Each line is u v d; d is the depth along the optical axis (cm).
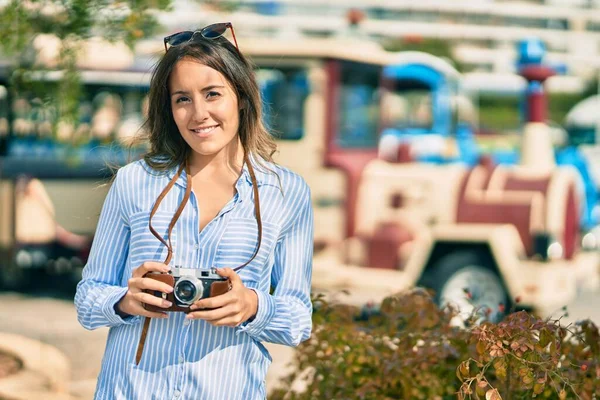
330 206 898
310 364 445
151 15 590
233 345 274
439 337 419
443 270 905
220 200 283
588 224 1295
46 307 995
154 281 258
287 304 283
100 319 274
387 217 899
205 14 878
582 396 370
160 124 291
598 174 1617
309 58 903
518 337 341
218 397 272
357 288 888
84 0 573
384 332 440
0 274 1084
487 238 899
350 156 905
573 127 1831
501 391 390
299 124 904
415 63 1080
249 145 290
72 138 701
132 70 1002
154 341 272
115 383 274
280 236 287
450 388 408
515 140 1423
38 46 663
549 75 995
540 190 905
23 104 1002
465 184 915
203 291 257
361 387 419
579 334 401
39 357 747
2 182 1030
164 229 277
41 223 1026
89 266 288
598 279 1043
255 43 898
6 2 588
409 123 1073
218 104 281
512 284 900
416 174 909
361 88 930
